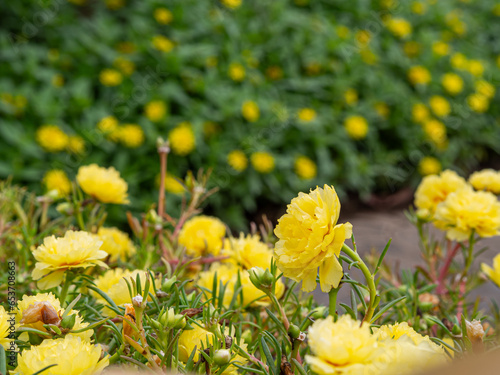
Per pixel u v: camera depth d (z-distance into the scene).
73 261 0.87
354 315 0.79
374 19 5.32
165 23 4.44
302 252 0.70
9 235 1.37
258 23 4.66
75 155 3.56
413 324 1.08
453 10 5.91
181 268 1.12
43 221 1.46
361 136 4.36
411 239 3.02
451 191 1.47
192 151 3.82
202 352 0.72
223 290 0.97
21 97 3.61
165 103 3.97
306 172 4.07
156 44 4.14
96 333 0.91
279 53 4.57
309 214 0.71
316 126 4.21
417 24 5.57
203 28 4.43
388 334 0.70
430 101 4.84
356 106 4.66
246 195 3.88
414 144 4.80
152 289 0.92
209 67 4.25
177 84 4.12
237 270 1.08
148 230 1.40
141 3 4.53
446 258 1.50
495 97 5.35
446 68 5.26
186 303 0.88
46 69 4.02
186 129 3.64
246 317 1.14
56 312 0.76
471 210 1.23
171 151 3.75
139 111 4.05
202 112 3.98
